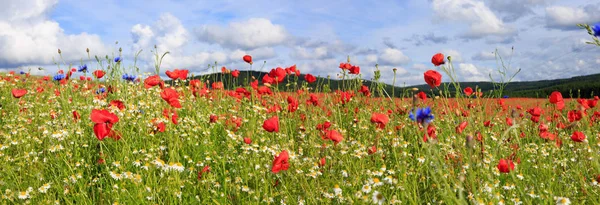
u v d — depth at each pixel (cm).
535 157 570
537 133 687
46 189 397
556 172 521
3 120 657
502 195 417
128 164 455
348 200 366
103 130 423
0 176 438
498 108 788
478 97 639
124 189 391
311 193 383
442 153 499
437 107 711
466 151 464
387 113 689
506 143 617
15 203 389
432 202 400
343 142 534
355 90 843
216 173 461
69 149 494
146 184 406
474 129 542
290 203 388
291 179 430
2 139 553
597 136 641
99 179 438
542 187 428
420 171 455
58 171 463
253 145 485
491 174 430
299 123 683
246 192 426
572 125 514
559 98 587
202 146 529
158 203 395
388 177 402
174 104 511
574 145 628
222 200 408
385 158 523
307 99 781
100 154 496
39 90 853
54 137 512
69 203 388
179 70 667
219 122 629
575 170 491
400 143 536
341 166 472
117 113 576
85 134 550
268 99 799
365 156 510
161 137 552
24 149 519
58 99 777
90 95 780
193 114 687
